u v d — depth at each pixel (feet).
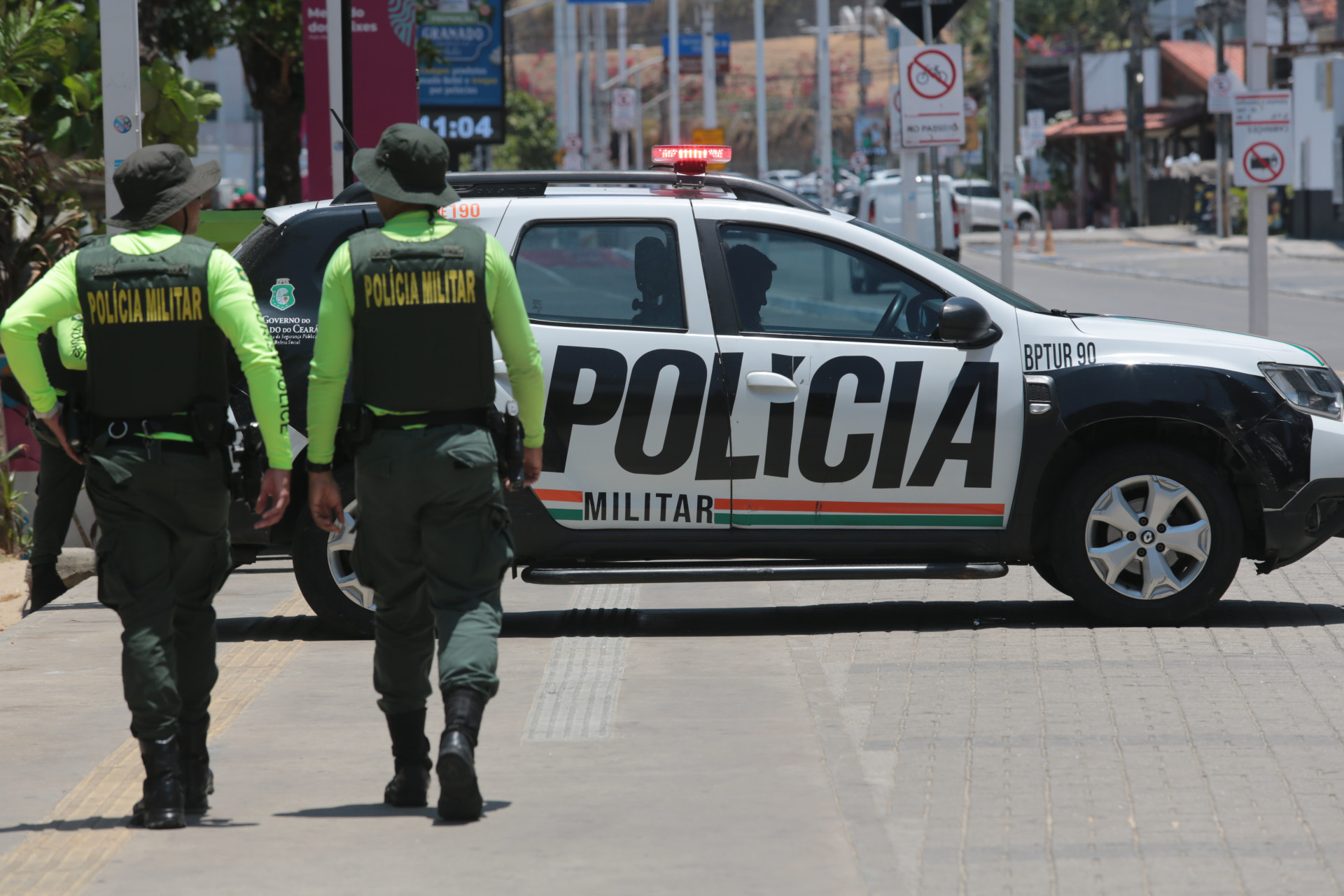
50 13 112.98
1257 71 176.45
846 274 70.33
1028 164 612.29
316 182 144.15
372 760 52.70
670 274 69.72
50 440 51.90
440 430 44.62
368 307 44.55
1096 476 69.82
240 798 48.62
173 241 44.75
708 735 54.80
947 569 69.72
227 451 45.06
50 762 53.06
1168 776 48.96
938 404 69.26
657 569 69.56
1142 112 572.10
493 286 45.44
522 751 53.26
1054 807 46.24
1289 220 450.71
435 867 42.01
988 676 62.28
